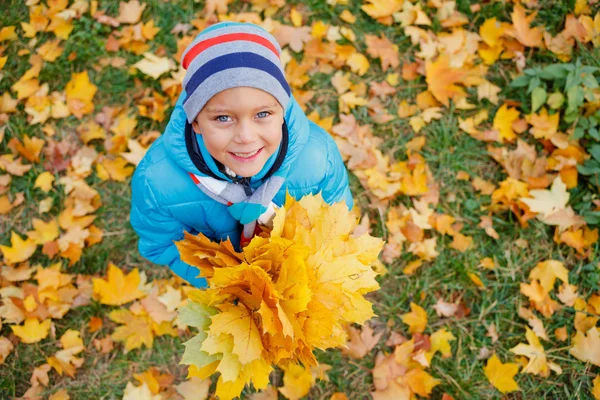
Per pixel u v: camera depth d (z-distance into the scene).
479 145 2.40
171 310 2.10
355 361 2.08
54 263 2.18
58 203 2.29
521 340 2.11
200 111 1.15
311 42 2.51
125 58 2.52
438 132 2.41
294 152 1.38
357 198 2.30
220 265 1.27
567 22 2.46
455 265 2.19
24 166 2.30
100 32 2.56
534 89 2.31
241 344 1.17
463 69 2.46
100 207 2.30
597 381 1.99
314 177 1.50
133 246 2.26
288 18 2.60
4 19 2.56
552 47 2.46
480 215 2.29
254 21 2.52
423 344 2.06
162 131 2.41
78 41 2.54
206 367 1.29
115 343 2.11
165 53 2.53
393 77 2.49
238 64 1.10
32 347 2.06
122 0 2.62
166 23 2.58
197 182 1.37
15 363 2.04
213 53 1.12
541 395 2.03
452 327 2.14
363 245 1.28
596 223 2.17
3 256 2.19
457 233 2.22
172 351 2.10
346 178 1.68
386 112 2.45
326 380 2.05
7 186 2.29
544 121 2.33
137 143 2.31
